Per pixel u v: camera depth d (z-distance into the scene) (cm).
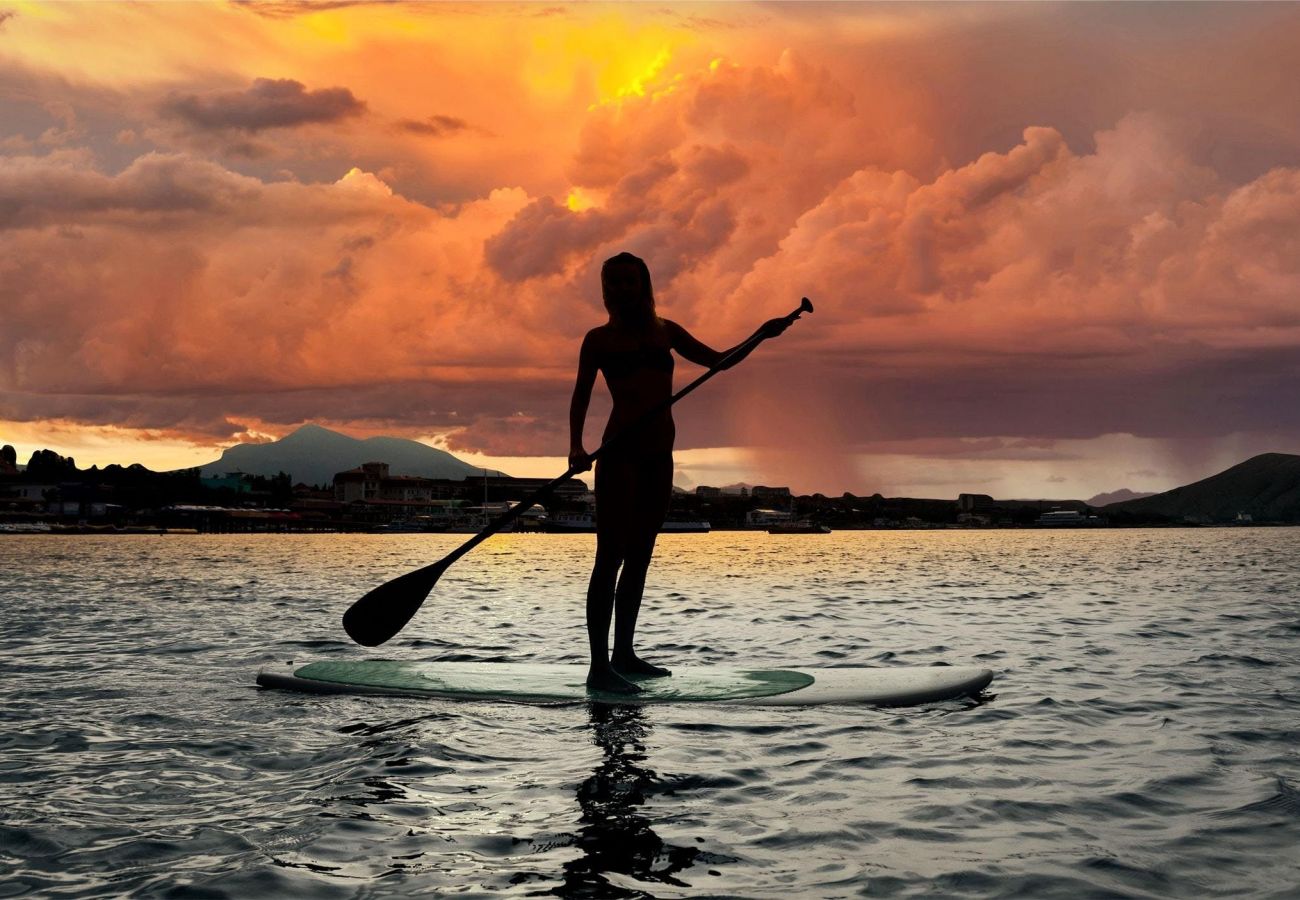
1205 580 2845
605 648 816
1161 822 470
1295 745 636
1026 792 523
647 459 816
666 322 839
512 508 823
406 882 390
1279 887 385
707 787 533
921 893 380
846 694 782
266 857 417
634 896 377
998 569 3847
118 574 3616
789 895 378
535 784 538
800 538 15512
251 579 3197
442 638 1338
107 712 750
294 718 720
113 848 429
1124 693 836
